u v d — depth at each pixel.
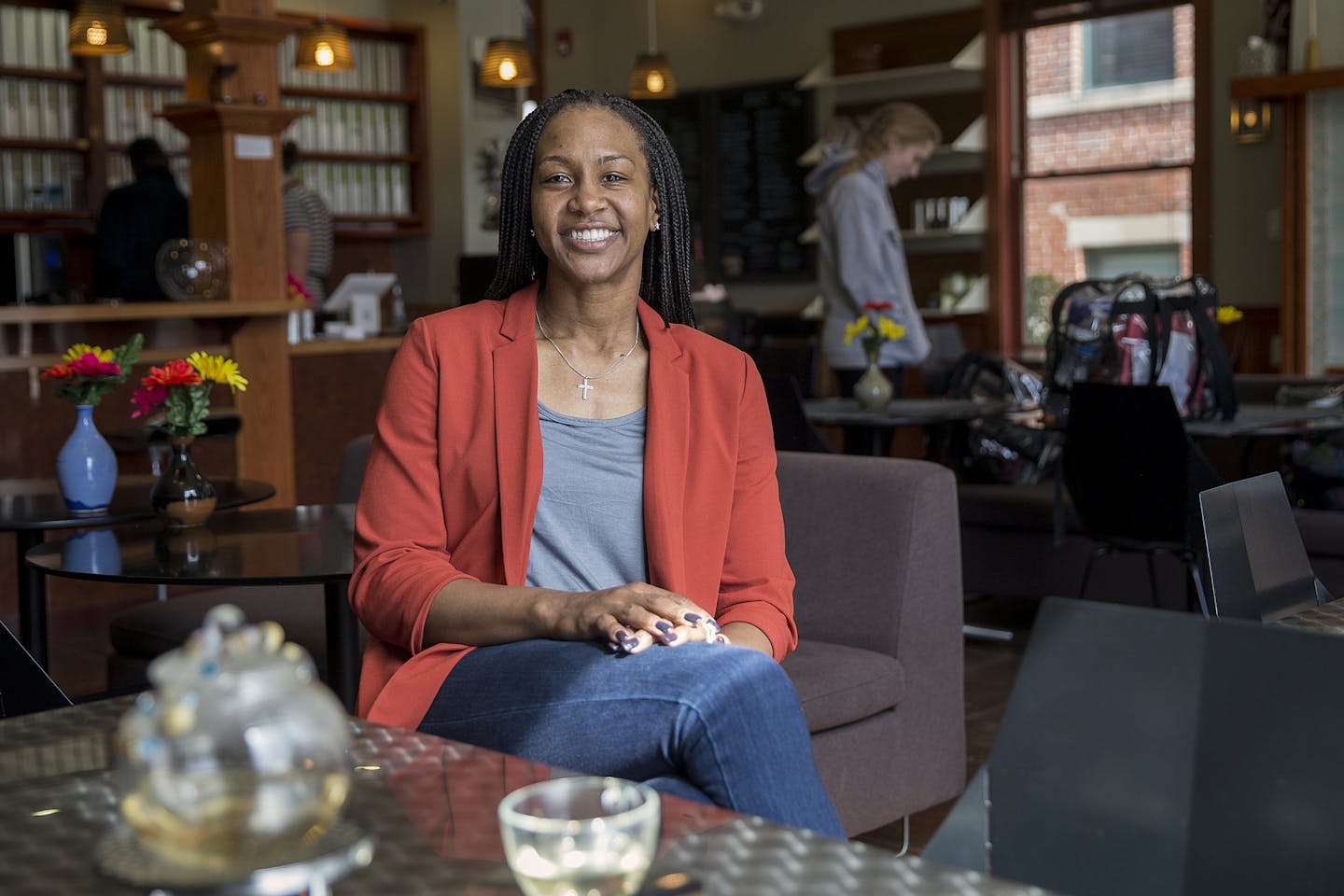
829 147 5.91
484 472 1.83
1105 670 1.04
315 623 2.91
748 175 9.41
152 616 3.06
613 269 1.86
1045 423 4.30
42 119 8.04
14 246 5.79
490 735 1.53
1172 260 7.83
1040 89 8.27
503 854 0.92
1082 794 1.03
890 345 5.62
